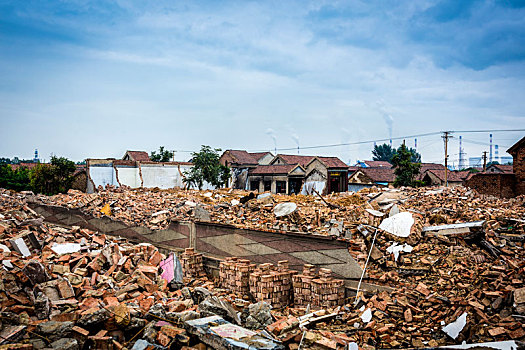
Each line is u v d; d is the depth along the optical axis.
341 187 42.91
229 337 6.34
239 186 45.72
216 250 13.79
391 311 8.69
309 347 7.07
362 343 7.79
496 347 5.48
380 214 13.56
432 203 15.72
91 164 35.53
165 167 39.59
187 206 18.58
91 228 18.69
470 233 10.78
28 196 23.69
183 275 13.38
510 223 12.05
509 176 27.62
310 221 14.29
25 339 6.52
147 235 16.41
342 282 10.09
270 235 12.05
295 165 42.78
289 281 11.00
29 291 7.95
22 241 11.02
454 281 9.15
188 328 6.89
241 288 11.47
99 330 7.20
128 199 21.75
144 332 7.25
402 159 38.31
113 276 10.25
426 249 10.75
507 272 8.79
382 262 10.55
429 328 8.00
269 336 6.88
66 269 9.59
